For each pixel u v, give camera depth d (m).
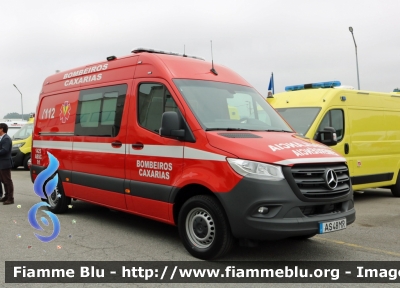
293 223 4.66
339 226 5.01
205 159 5.18
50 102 8.75
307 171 4.84
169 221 5.73
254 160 4.80
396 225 7.42
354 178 9.38
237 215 4.80
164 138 5.75
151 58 6.33
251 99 6.46
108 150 6.78
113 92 6.90
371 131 9.85
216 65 6.73
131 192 6.29
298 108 9.22
